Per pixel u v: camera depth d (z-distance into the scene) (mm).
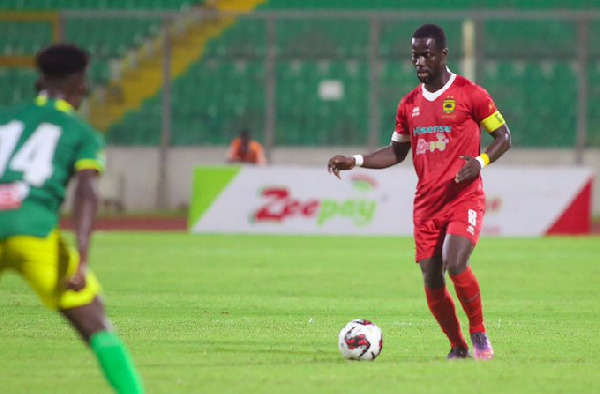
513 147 107938
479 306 26812
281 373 24062
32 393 21531
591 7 115438
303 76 111875
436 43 26984
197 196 84625
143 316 37062
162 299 42812
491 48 110375
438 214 27000
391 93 110250
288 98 110750
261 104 110500
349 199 83250
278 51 111250
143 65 111688
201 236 82250
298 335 32250
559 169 83250
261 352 28344
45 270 18500
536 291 47594
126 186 105938
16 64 107125
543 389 22172
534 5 115250
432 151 27125
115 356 18953
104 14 101875
